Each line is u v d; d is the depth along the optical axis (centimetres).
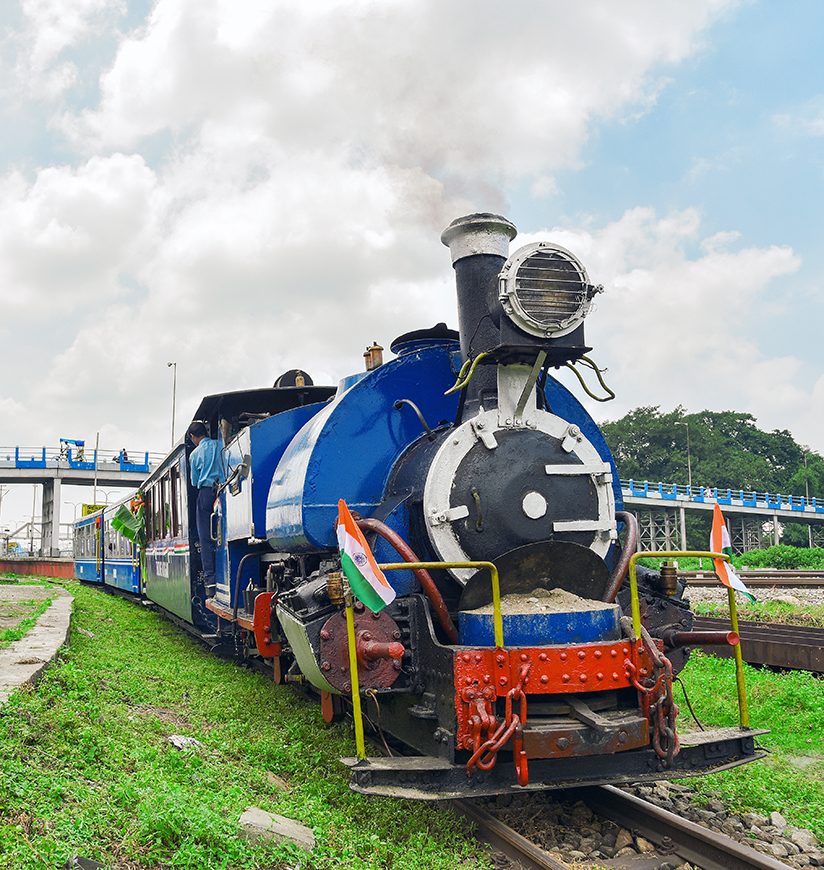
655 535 6494
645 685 564
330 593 588
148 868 417
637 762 566
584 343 627
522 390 637
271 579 880
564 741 532
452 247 691
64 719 629
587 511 644
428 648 590
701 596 2134
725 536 651
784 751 769
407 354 727
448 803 595
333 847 497
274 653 829
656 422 7512
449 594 639
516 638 565
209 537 1174
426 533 633
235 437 1013
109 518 2509
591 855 523
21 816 433
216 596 1147
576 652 550
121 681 908
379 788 524
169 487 1462
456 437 620
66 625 1189
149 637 1423
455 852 516
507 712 532
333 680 584
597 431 771
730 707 868
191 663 1161
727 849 491
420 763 540
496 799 616
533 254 612
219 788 572
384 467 707
